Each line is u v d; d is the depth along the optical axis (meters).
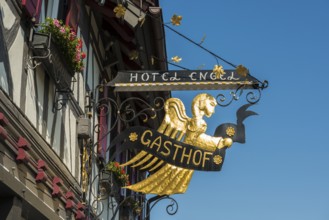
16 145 7.81
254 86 9.88
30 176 8.46
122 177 15.55
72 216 11.06
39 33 8.70
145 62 14.42
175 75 10.04
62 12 10.74
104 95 14.62
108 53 15.00
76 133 11.80
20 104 8.20
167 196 10.09
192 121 9.92
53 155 9.84
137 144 9.95
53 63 9.13
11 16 7.91
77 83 11.85
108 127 15.30
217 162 9.74
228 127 9.84
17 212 7.75
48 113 9.70
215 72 9.97
